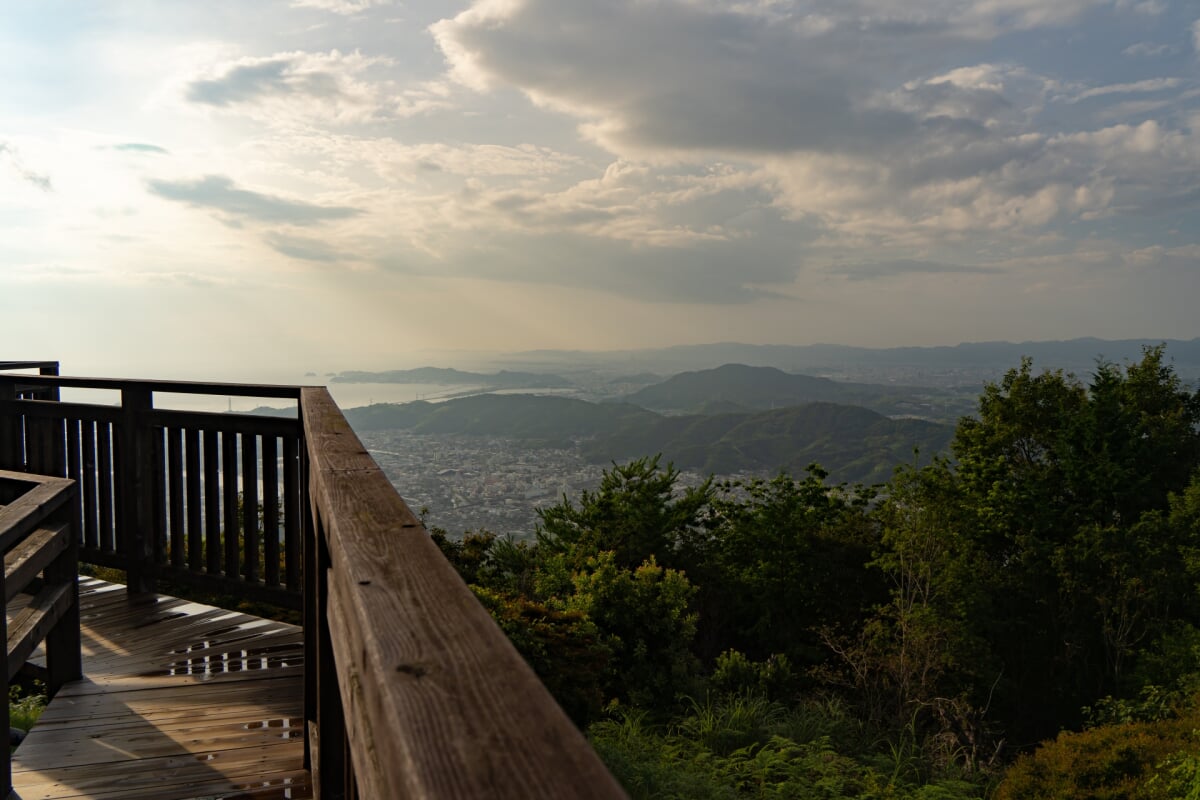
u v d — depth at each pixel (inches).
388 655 24.0
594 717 239.3
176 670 130.2
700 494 679.1
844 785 259.4
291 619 194.4
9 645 93.7
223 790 93.0
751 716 319.0
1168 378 995.9
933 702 429.1
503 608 227.5
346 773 47.7
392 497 50.1
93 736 106.9
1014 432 936.3
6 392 186.2
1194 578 668.1
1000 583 712.4
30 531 106.0
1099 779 333.4
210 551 159.2
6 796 80.3
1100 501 786.8
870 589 676.1
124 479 169.8
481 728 18.8
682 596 367.9
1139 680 606.5
